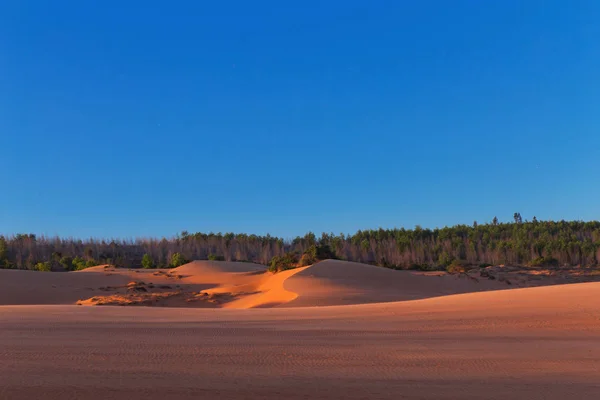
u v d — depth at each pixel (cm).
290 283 3572
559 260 7931
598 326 1234
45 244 10044
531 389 702
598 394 680
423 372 795
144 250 10406
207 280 5350
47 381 716
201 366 825
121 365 827
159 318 1548
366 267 4291
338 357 903
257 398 652
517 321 1327
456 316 1447
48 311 1800
